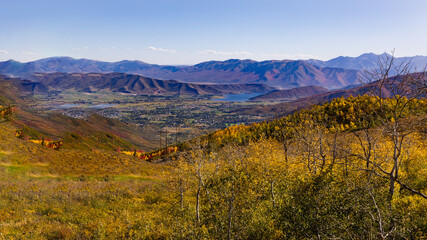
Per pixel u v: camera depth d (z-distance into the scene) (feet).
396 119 31.73
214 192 39.50
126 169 142.92
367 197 29.66
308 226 29.71
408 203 34.91
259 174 46.65
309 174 39.91
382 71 31.42
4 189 71.97
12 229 47.26
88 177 115.24
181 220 48.06
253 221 36.22
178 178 66.90
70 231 48.26
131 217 56.59
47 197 70.95
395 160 32.68
